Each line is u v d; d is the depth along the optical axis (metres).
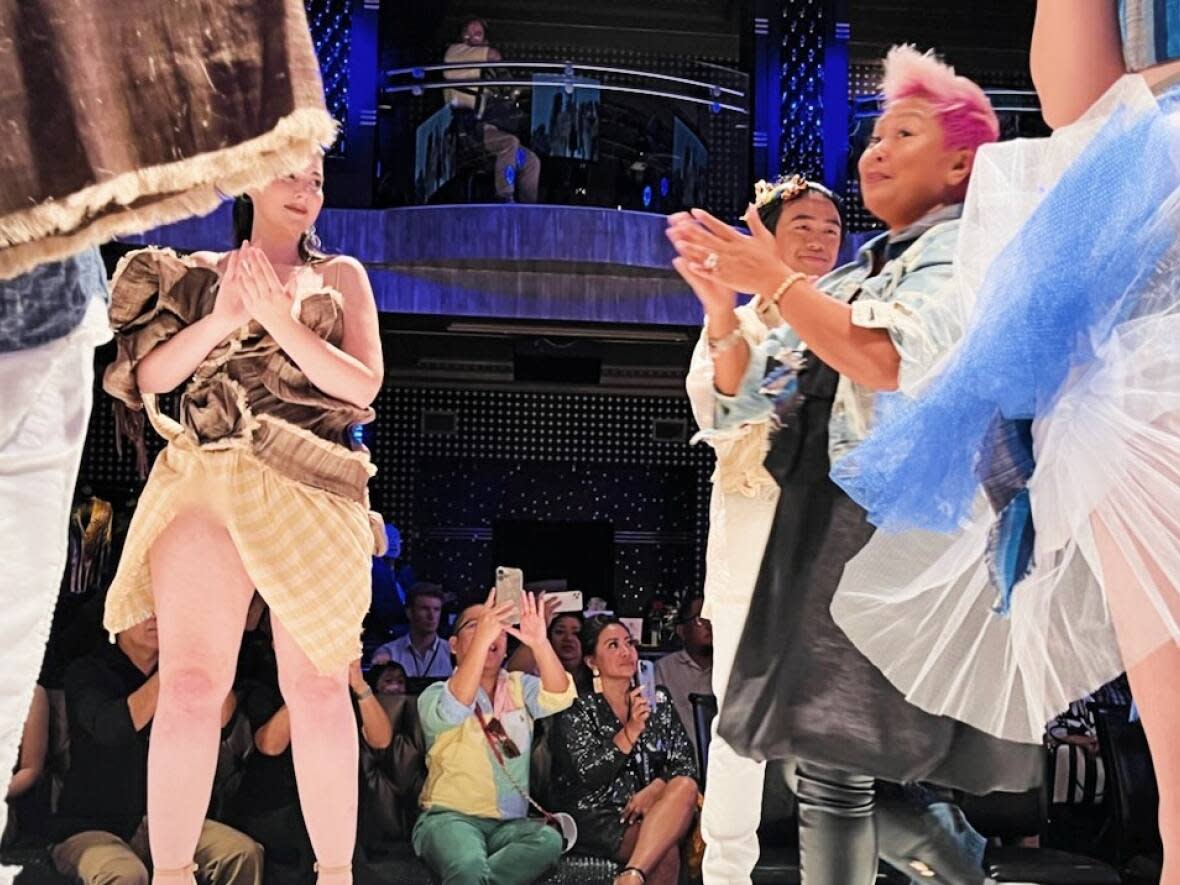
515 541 11.88
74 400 1.13
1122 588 1.16
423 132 9.02
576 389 11.48
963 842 2.63
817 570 1.99
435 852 4.33
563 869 4.42
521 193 8.98
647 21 11.28
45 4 0.96
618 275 9.01
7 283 1.08
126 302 2.29
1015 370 1.29
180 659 2.21
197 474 2.23
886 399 1.70
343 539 2.26
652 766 4.70
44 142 0.96
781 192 2.79
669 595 11.94
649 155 9.20
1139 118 1.23
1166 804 1.11
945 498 1.47
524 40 11.26
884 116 2.08
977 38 11.40
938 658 1.61
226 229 7.55
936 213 2.05
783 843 4.41
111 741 4.23
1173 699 1.12
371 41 9.13
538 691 4.64
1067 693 1.41
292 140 1.02
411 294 8.85
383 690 4.91
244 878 4.04
